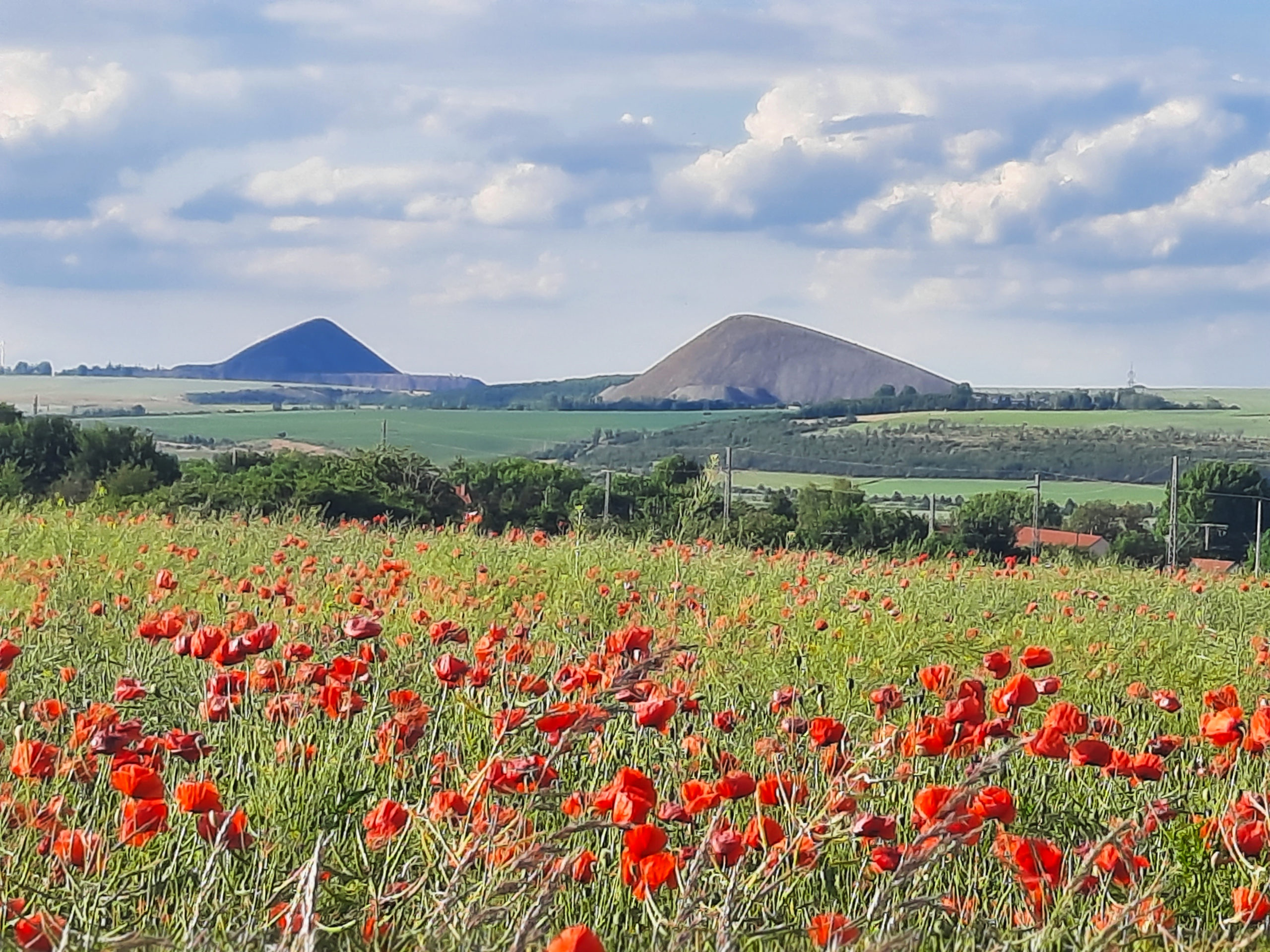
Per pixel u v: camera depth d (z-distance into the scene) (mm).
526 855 3984
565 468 43438
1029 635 12352
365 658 7336
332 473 34500
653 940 4105
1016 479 120938
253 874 4746
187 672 7930
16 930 3553
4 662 6461
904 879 4043
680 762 6250
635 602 12711
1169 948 4180
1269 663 11156
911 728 5758
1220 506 74125
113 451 48062
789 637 10922
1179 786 6625
